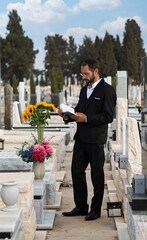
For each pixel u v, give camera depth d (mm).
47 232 4699
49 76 110062
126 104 8703
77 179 5305
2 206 3760
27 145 5371
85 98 5223
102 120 4977
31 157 5195
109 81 15953
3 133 9328
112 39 97875
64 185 7613
